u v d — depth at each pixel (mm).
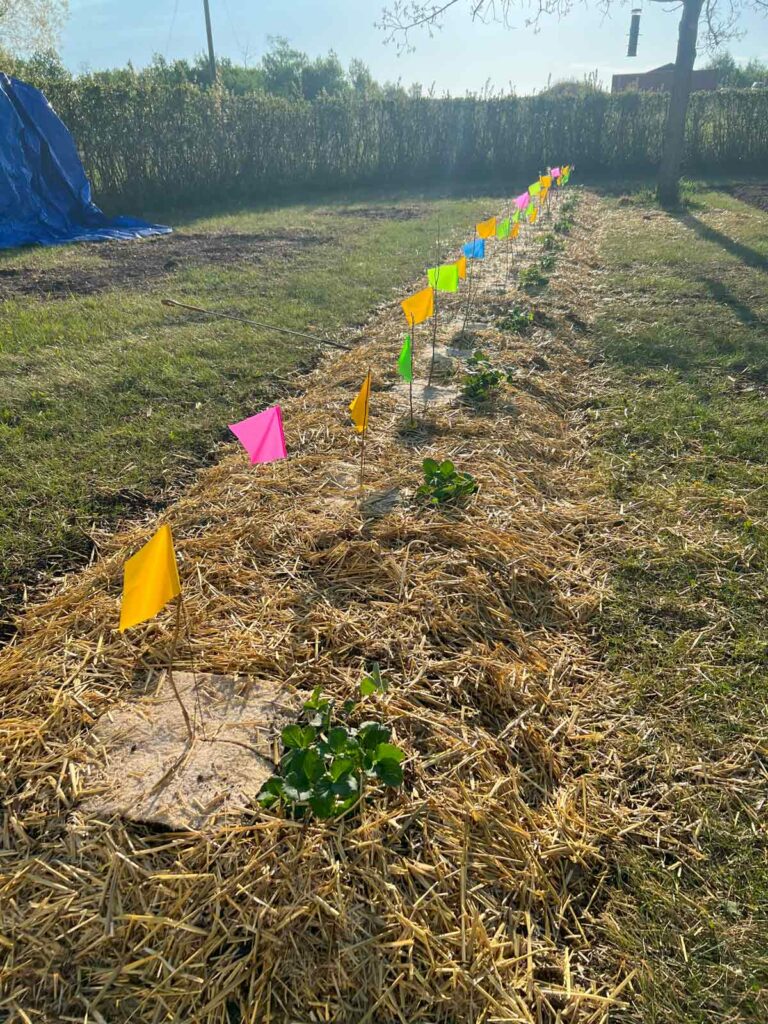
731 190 16453
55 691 2414
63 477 3922
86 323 6820
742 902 1956
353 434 4395
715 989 1768
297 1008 1632
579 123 20344
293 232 12398
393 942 1727
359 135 20141
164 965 1667
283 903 1771
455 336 6359
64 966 1679
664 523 3670
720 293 7797
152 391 5148
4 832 1939
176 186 16766
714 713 2547
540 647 2832
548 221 12688
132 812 1967
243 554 3176
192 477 4051
